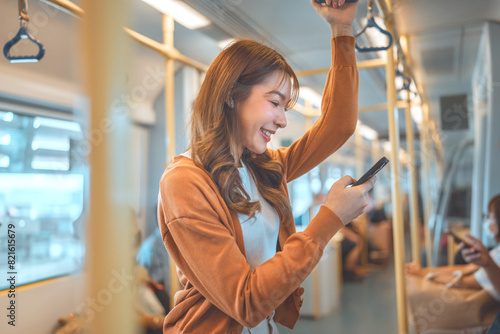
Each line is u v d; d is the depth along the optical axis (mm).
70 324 2143
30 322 2174
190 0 2070
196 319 750
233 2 2070
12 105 2230
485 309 1947
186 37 2588
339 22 970
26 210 2295
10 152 2260
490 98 2842
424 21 2635
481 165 3098
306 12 2107
